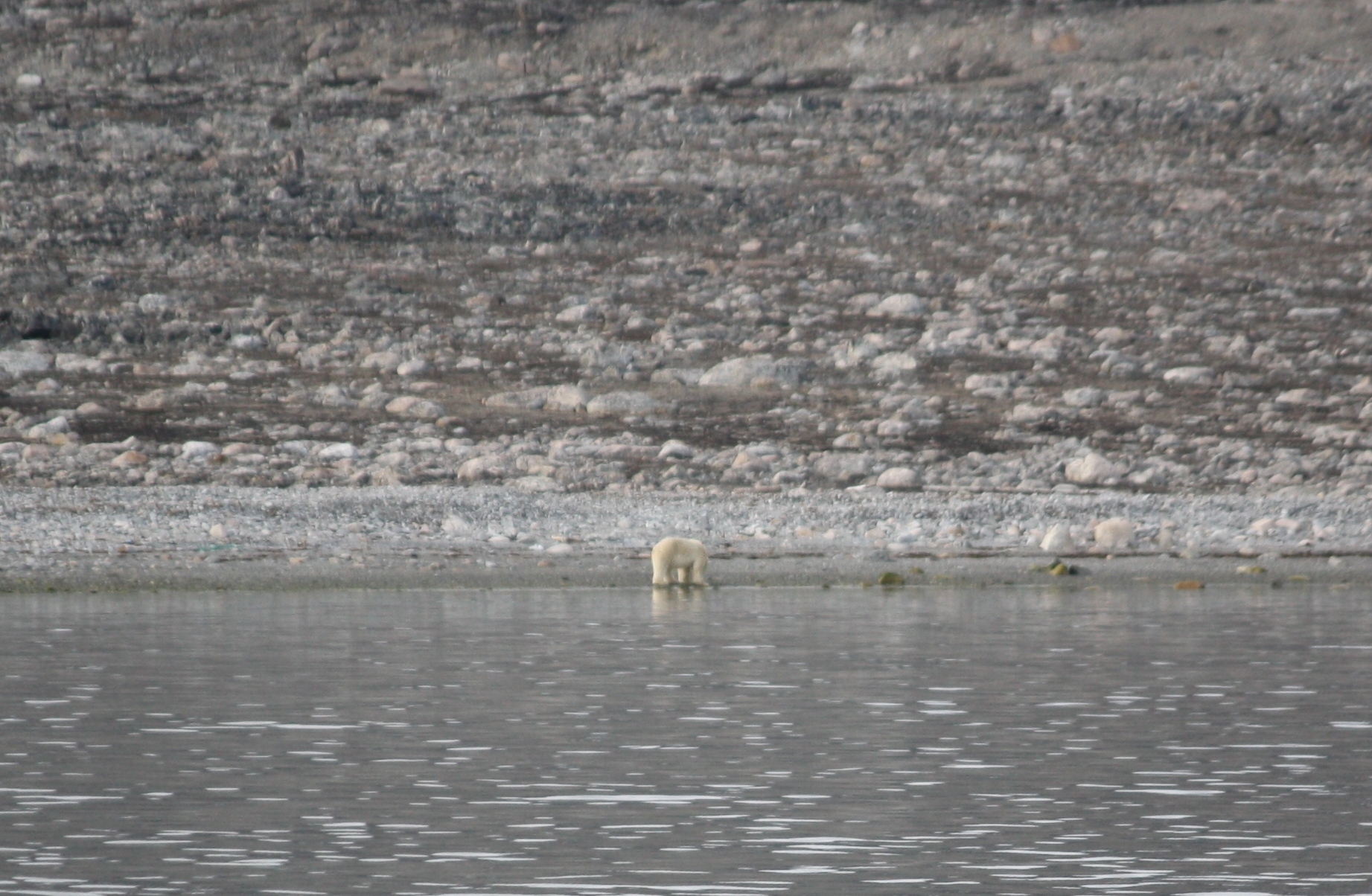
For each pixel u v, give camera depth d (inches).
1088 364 6077.8
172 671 2032.5
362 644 2285.9
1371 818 1288.1
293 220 7160.4
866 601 2893.7
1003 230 7421.3
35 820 1279.5
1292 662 2130.9
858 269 6963.6
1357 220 7603.4
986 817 1288.1
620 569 3321.9
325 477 4574.3
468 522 3860.7
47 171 7440.9
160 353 5935.0
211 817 1286.9
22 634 2396.7
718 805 1326.3
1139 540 3809.1
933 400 5546.3
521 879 1114.1
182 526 3750.0
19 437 4980.3
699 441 5157.5
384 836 1227.9
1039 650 2237.9
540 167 7859.3
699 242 7209.6
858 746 1565.0
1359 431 5452.8
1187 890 1091.3
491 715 1726.1
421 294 6599.4
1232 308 6702.8
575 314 6392.7
